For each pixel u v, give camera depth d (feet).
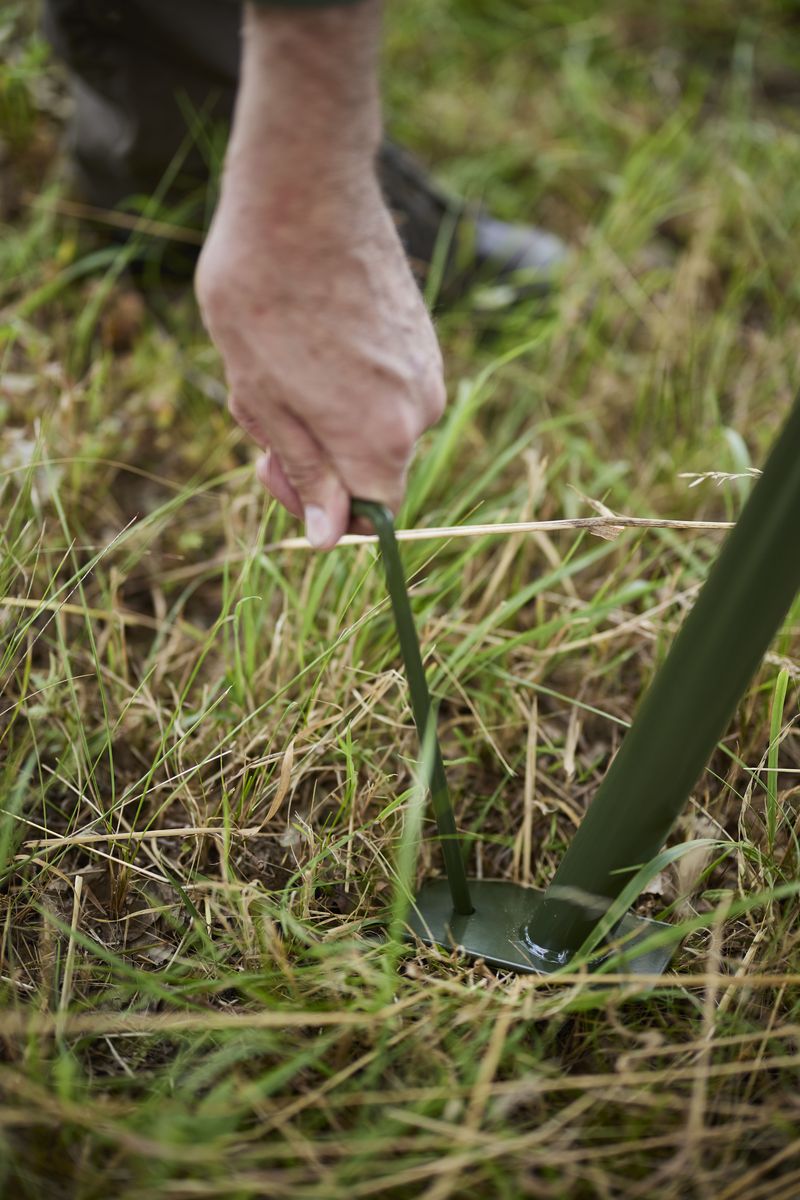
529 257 5.45
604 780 3.76
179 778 4.06
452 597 4.53
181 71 4.81
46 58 5.38
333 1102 3.68
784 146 6.21
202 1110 3.63
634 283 5.40
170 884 3.96
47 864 3.93
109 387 4.79
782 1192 3.66
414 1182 3.66
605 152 6.46
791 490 3.48
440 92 6.82
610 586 4.50
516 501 4.67
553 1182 3.66
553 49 7.30
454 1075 3.73
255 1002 3.86
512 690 4.28
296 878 3.95
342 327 3.53
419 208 5.09
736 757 4.13
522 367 5.17
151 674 4.28
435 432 4.76
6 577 4.17
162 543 4.61
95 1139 3.67
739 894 3.99
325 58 3.37
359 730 4.22
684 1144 3.67
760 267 5.58
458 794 4.22
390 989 3.76
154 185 5.13
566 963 3.89
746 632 3.57
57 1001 3.85
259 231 3.46
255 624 4.37
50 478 4.27
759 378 5.06
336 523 3.66
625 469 4.60
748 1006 3.85
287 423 3.60
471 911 3.99
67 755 4.15
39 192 5.46
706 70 7.36
